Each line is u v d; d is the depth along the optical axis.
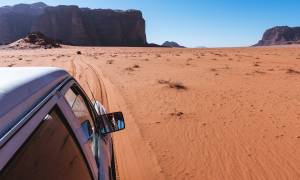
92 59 40.94
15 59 42.66
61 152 2.01
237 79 18.17
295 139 7.80
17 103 1.57
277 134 8.15
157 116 9.84
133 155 6.81
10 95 1.57
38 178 1.56
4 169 1.23
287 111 10.38
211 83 16.62
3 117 1.36
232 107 11.00
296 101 11.89
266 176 5.95
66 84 2.82
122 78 18.84
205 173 6.05
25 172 1.44
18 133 1.41
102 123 3.94
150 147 7.26
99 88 14.91
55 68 2.95
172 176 5.92
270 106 11.10
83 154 2.51
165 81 16.80
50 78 2.40
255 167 6.30
